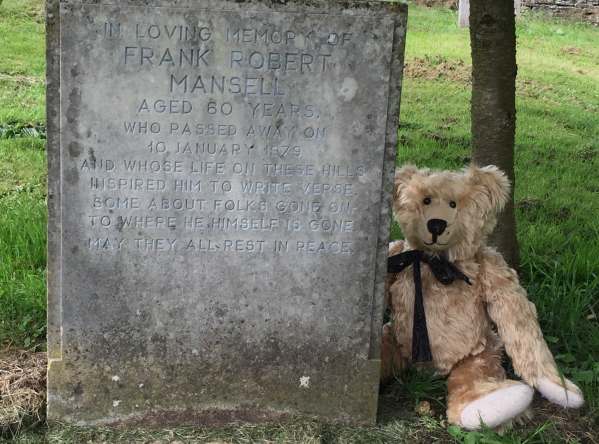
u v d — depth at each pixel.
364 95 1.21
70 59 1.16
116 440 1.29
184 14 1.17
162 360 1.30
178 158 1.22
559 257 1.96
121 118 1.19
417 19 4.91
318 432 1.31
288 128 1.22
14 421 1.28
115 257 1.25
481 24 1.75
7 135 2.76
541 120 3.37
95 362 1.29
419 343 1.40
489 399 1.29
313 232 1.27
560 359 1.55
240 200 1.24
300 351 1.32
